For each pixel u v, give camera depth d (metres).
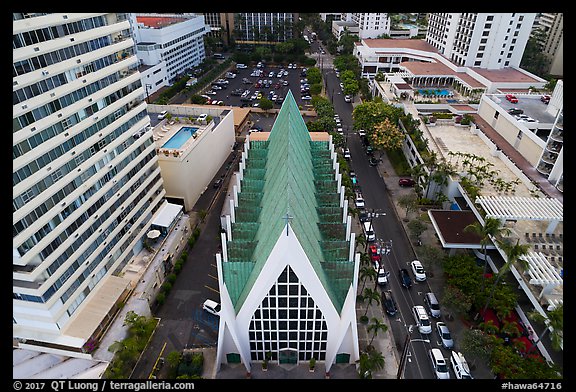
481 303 59.16
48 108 45.69
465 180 78.19
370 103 113.31
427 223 81.56
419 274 68.06
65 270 50.03
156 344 57.16
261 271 45.44
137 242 68.62
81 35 49.66
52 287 48.22
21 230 42.88
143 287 62.38
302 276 44.81
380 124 103.12
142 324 55.25
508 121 92.44
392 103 118.19
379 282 66.75
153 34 148.50
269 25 199.75
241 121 121.44
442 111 117.31
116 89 58.47
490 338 51.38
